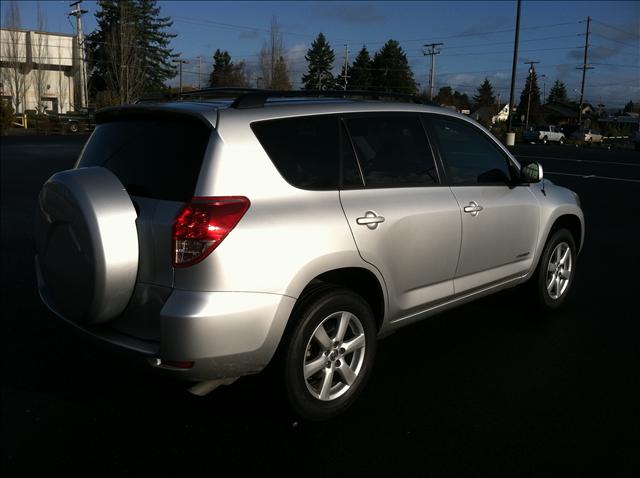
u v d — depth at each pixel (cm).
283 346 311
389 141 380
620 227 959
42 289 367
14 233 855
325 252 319
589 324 496
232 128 306
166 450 313
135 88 5762
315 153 337
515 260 467
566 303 553
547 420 340
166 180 305
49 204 322
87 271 298
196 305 281
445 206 393
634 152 3800
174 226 286
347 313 336
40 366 413
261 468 296
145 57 7106
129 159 331
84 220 293
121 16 5847
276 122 326
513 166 471
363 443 318
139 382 391
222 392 379
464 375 399
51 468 297
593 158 2770
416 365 415
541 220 485
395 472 293
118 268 294
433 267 389
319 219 320
